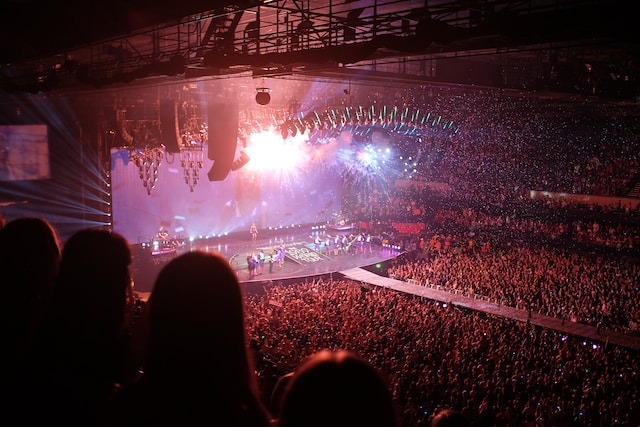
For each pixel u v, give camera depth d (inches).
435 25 508.7
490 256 1546.5
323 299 1123.9
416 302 1136.8
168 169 1761.8
